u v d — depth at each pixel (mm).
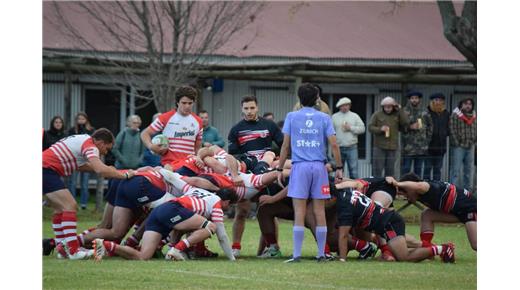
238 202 35250
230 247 33625
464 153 56469
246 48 71500
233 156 35688
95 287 25453
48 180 32656
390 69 75375
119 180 34469
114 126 75250
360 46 76375
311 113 33406
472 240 35219
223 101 76375
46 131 55719
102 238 34062
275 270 29844
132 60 68188
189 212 32625
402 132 56812
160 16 67938
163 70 66062
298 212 33125
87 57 69688
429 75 75562
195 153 38188
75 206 32906
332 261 33344
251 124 38219
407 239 35656
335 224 35781
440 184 35094
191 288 25406
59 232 33781
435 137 56781
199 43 67250
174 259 32531
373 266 31750
